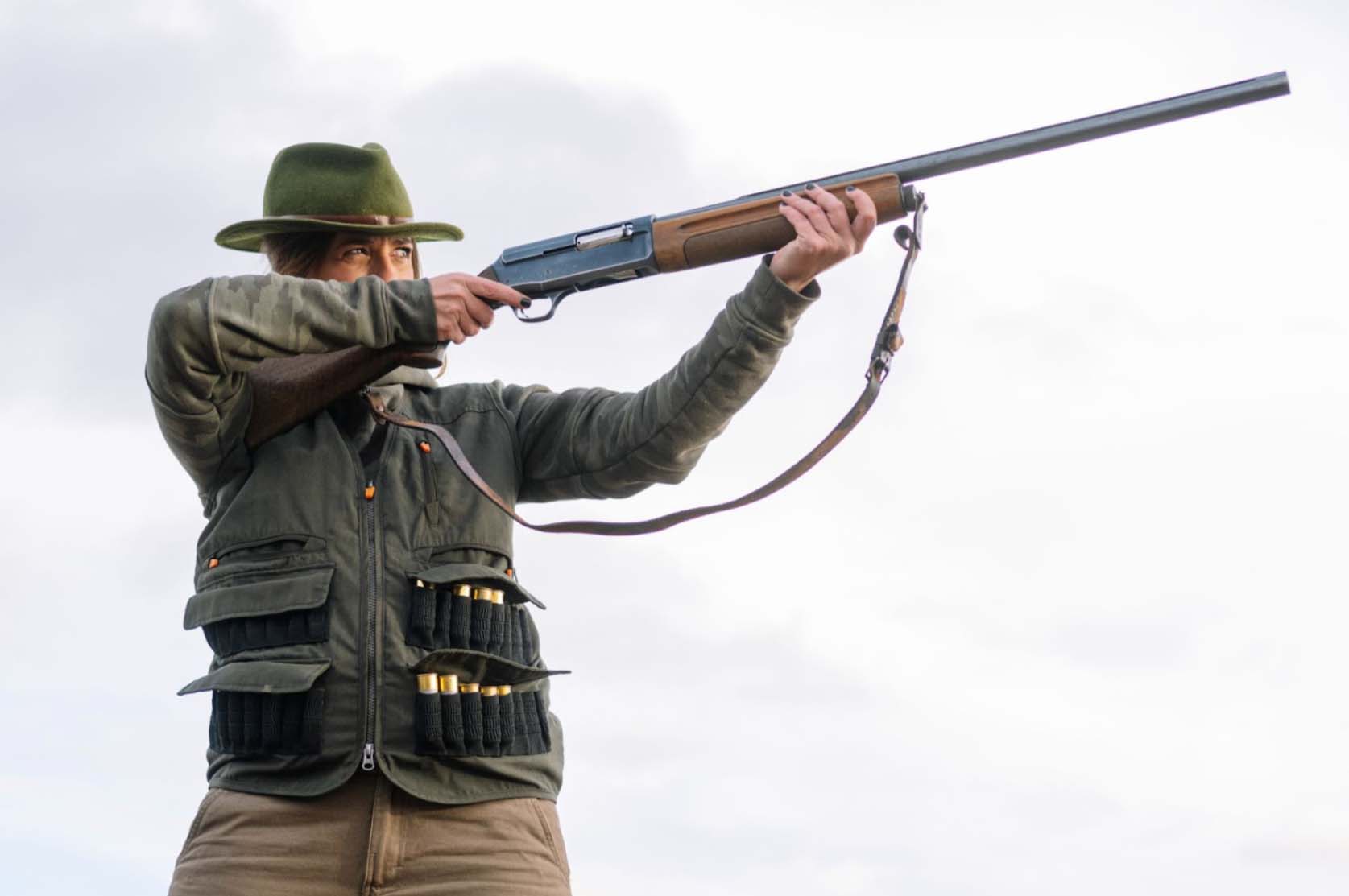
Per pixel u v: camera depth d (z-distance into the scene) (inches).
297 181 224.7
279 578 197.2
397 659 193.9
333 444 204.1
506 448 214.5
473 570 199.5
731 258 209.8
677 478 214.7
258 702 192.7
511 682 200.7
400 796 192.7
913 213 202.7
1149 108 194.5
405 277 230.7
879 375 203.5
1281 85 190.9
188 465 205.5
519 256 218.1
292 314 196.4
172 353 193.3
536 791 200.2
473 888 192.5
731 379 204.4
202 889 192.7
